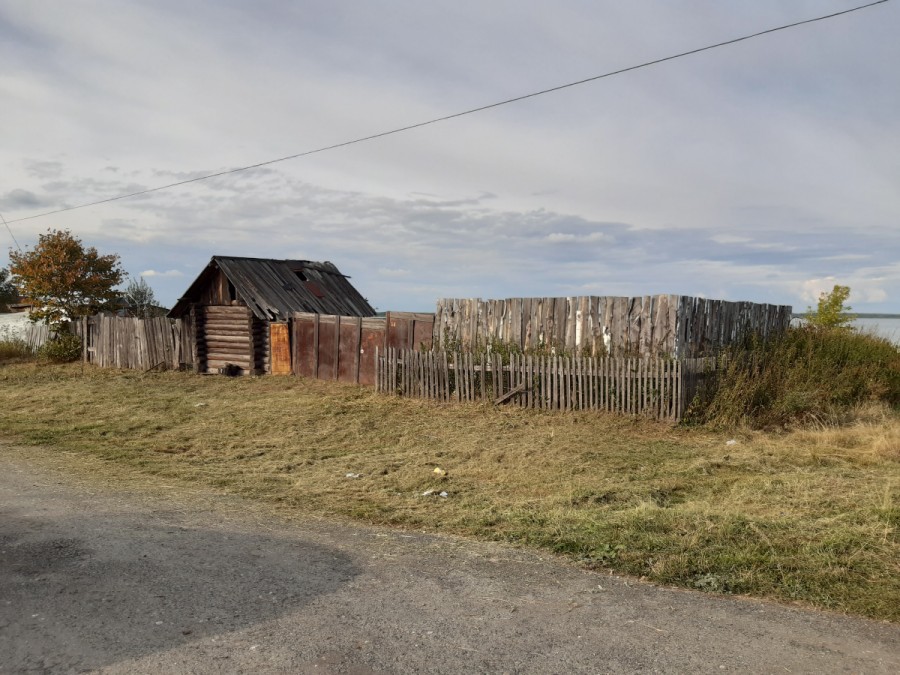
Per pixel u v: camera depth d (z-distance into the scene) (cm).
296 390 1655
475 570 478
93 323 2378
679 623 385
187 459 965
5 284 5091
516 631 375
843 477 757
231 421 1287
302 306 2030
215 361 2056
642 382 1135
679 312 1172
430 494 750
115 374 2088
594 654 347
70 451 1004
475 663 338
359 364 1708
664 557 486
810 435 1012
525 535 562
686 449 960
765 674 326
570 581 454
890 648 349
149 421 1291
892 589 415
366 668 332
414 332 1584
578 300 1311
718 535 527
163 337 2167
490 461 937
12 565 476
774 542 507
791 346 1434
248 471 886
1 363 2470
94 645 356
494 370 1308
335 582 452
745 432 1045
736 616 393
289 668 331
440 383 1388
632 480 796
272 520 624
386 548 533
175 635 368
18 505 658
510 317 1410
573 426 1127
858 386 1304
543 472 855
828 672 327
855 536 507
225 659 340
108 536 548
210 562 489
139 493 732
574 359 1209
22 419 1316
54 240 2681
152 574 461
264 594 429
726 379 1166
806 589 425
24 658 341
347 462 950
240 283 1947
